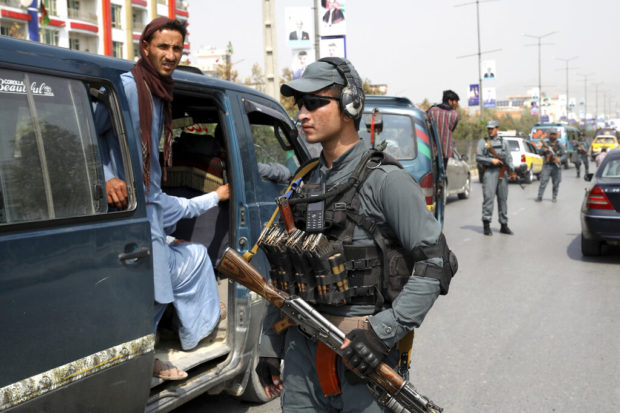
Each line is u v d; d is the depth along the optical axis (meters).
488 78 38.62
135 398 2.95
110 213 2.80
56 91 2.65
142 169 3.17
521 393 4.38
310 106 2.29
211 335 3.96
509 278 7.87
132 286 2.88
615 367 4.82
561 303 6.67
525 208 15.70
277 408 4.18
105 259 2.75
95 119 2.90
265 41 14.63
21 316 2.39
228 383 3.92
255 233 3.94
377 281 2.23
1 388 2.33
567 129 34.81
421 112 8.91
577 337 5.53
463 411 4.10
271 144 4.63
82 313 2.63
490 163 11.11
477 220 13.46
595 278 7.85
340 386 2.30
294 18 15.77
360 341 2.10
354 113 2.29
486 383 4.55
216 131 4.43
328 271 2.18
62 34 55.53
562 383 4.54
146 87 3.25
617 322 5.96
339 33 15.66
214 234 4.25
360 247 2.21
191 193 4.36
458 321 6.05
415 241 2.14
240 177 3.89
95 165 2.78
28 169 2.49
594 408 4.14
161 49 3.27
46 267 2.49
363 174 2.23
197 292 3.65
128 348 2.86
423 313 2.12
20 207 2.44
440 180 9.50
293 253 2.22
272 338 2.51
